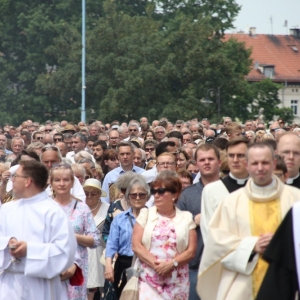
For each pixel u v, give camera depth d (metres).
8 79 118.25
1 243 15.98
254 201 14.80
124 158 27.52
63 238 16.03
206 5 125.75
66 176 19.30
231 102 112.19
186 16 121.25
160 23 111.75
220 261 14.73
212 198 16.28
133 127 46.59
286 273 12.41
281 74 178.88
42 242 16.05
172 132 39.81
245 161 16.25
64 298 16.84
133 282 17.28
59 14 119.88
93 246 19.25
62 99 108.62
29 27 114.31
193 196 18.23
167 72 101.25
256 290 14.44
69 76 105.62
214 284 14.95
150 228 17.19
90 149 39.44
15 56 119.81
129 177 21.00
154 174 24.25
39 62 116.25
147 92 101.88
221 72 103.62
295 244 12.23
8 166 23.66
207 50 104.69
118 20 106.50
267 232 14.41
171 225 17.19
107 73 104.31
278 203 14.72
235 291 14.57
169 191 17.22
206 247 14.84
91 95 106.38
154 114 101.12
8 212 16.27
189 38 103.00
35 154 23.80
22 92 117.00
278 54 182.25
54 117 116.69
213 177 18.14
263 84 125.44
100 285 22.08
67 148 39.12
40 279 16.12
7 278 16.12
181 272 17.14
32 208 16.17
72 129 47.38
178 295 17.11
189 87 103.06
